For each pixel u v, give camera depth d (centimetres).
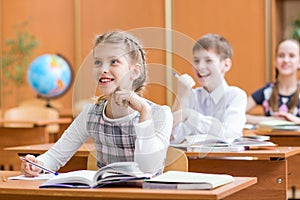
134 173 225
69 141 276
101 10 739
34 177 257
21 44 741
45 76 713
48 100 723
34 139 559
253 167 335
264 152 321
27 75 743
